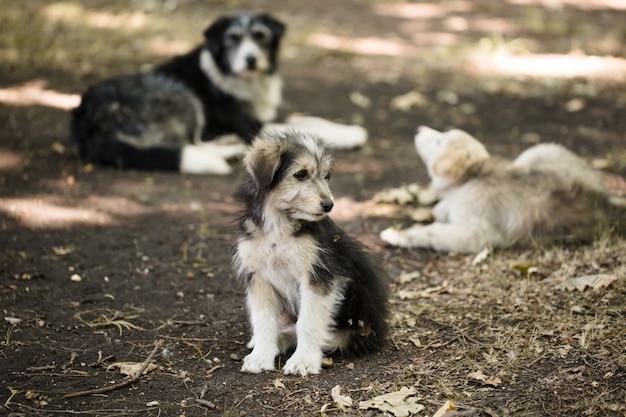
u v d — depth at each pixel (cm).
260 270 212
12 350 214
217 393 203
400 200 290
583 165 271
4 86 376
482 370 206
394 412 195
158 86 329
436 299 236
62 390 203
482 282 241
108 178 305
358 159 325
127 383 205
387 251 262
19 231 266
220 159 316
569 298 227
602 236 252
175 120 328
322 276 209
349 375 208
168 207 287
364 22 576
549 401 196
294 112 380
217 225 276
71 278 244
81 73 404
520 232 257
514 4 630
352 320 213
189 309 234
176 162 313
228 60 339
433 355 213
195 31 504
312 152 210
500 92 416
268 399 201
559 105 391
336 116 377
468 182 265
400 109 389
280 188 208
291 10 596
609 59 477
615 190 290
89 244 262
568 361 206
